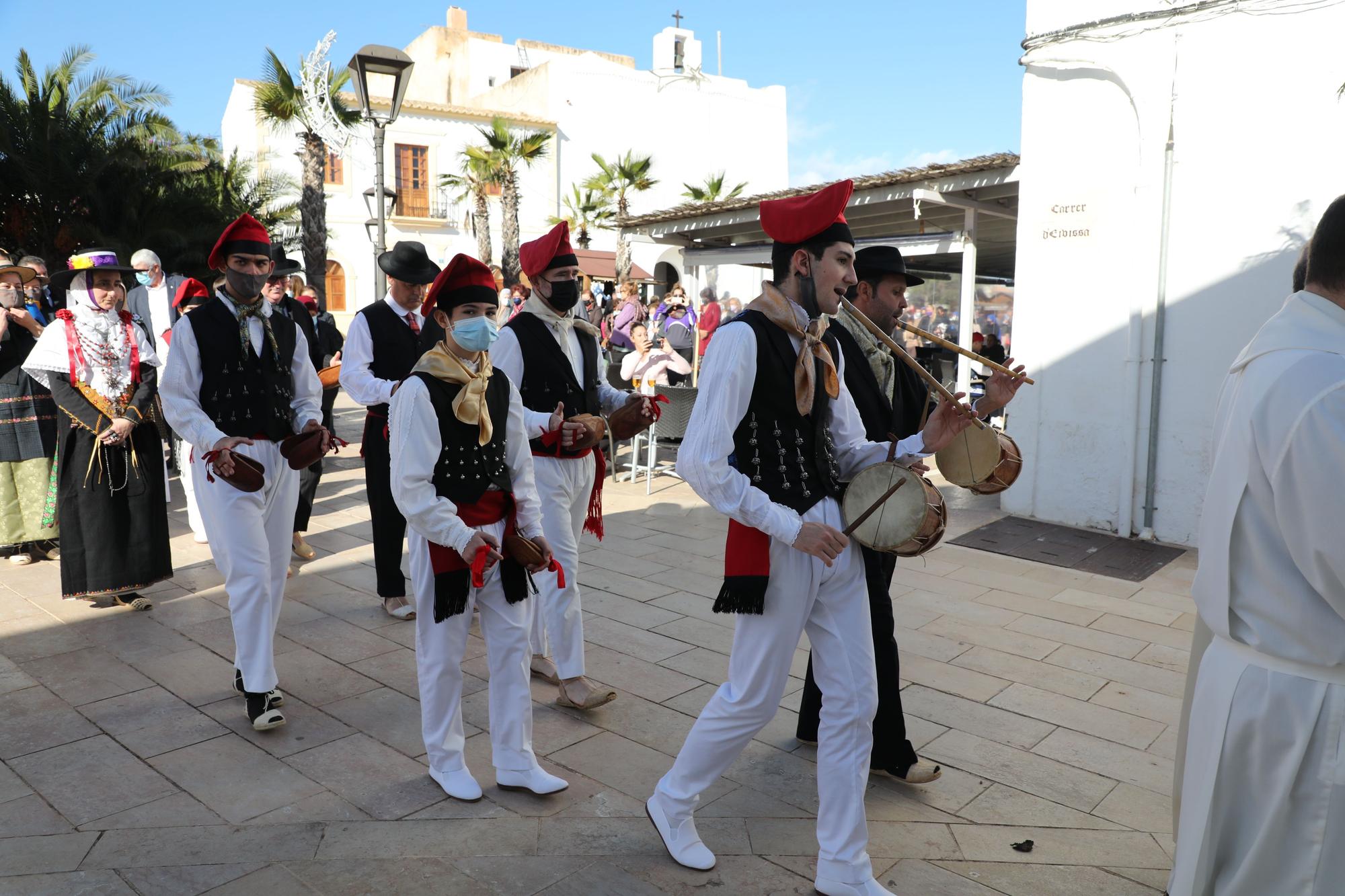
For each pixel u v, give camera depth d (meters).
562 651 3.74
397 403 2.83
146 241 17.33
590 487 3.93
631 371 8.10
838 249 2.38
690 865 2.59
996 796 3.17
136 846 2.64
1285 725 1.59
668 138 32.06
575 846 2.71
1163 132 6.31
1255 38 5.91
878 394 3.13
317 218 20.69
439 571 2.87
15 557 5.70
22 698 3.79
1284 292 5.96
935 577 5.74
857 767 2.43
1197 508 6.40
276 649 4.36
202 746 3.39
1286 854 1.60
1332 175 5.74
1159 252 6.39
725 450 2.30
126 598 4.90
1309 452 1.50
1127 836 2.90
